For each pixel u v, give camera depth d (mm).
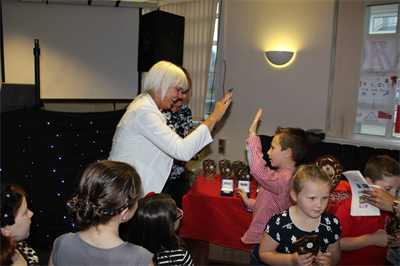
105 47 3252
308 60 3037
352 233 1439
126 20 3266
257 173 1503
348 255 1446
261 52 3246
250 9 3232
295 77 3119
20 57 3025
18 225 1063
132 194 952
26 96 2525
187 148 1513
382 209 1334
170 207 1184
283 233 1238
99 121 2836
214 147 3607
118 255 896
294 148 1526
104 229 927
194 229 2215
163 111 2100
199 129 1575
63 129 2635
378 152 2447
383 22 2803
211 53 3377
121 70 3338
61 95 3174
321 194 1132
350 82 2893
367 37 2850
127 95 3404
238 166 2375
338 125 3010
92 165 989
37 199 2518
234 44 3369
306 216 1218
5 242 892
